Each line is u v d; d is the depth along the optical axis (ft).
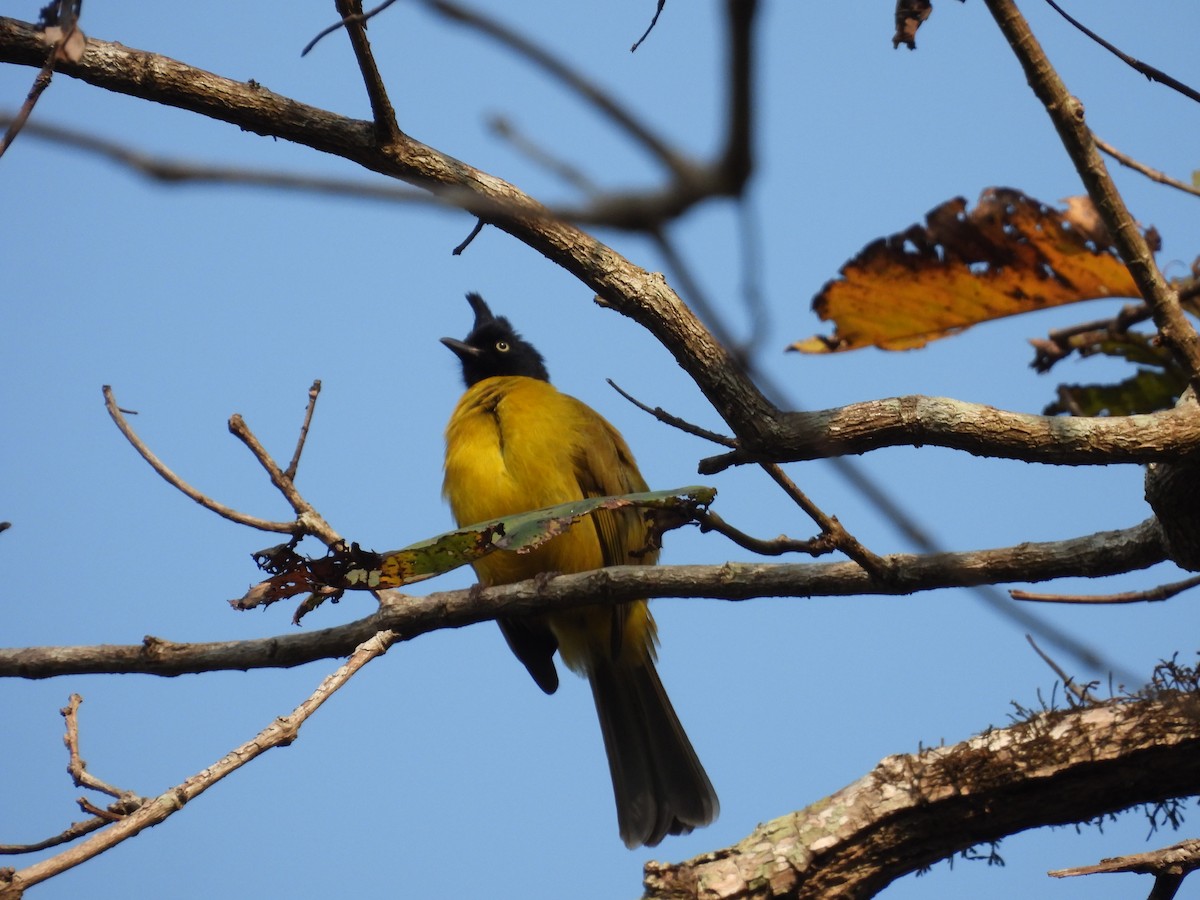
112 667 29.19
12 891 18.15
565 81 7.68
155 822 20.07
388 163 23.95
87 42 23.80
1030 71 19.94
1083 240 23.30
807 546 24.94
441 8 7.84
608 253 23.61
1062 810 23.39
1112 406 29.43
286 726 22.70
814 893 23.40
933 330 25.39
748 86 7.22
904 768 24.12
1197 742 22.68
